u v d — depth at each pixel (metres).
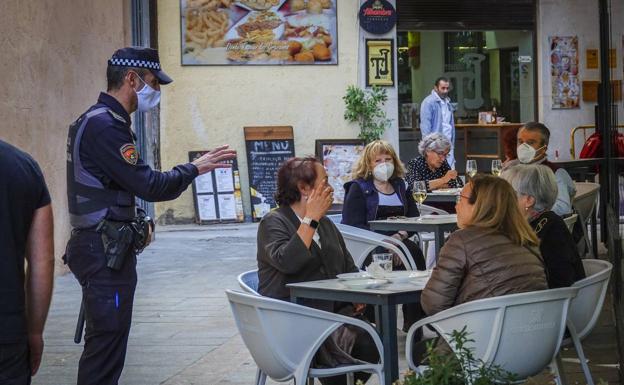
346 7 18.84
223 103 18.53
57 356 8.34
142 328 9.47
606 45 12.13
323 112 18.83
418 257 8.91
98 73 14.20
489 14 19.86
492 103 20.22
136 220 5.90
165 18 18.36
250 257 14.21
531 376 5.09
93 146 5.78
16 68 11.52
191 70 18.45
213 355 8.29
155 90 6.02
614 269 9.20
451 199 10.58
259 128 18.52
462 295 5.31
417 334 8.03
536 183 6.15
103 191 5.81
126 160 5.79
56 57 12.73
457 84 20.12
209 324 9.59
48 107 12.44
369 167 9.15
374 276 5.86
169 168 18.42
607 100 12.25
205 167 6.16
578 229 10.48
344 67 18.84
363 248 8.45
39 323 4.18
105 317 5.77
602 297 5.87
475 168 11.52
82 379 5.79
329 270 6.28
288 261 5.96
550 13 19.80
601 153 13.15
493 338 4.95
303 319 5.28
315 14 18.73
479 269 5.26
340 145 18.75
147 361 8.12
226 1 18.45
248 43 18.53
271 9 18.56
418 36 19.88
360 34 18.88
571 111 19.95
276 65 18.66
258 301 5.22
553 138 19.94
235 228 17.67
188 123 18.48
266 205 18.36
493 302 4.93
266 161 18.45
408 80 19.92
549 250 6.10
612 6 10.62
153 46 18.11
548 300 5.01
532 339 5.01
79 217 5.82
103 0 14.38
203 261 13.91
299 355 5.29
